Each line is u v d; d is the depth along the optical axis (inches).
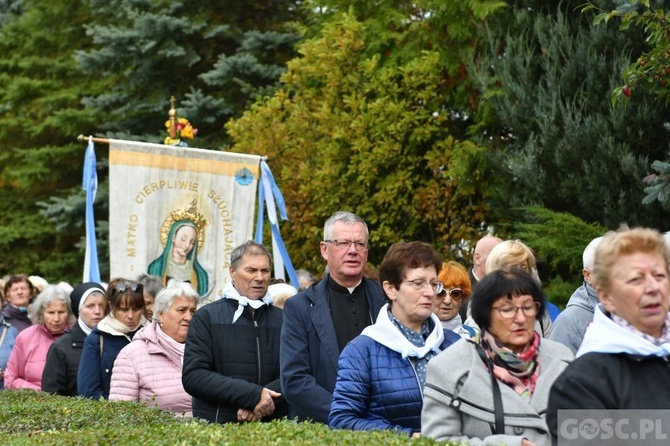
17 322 440.1
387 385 213.9
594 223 471.8
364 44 627.8
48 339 386.6
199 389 268.8
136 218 451.2
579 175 486.6
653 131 465.1
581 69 494.6
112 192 450.0
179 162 457.4
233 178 462.3
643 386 150.9
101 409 269.0
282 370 252.7
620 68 468.4
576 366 153.6
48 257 977.5
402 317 217.6
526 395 184.4
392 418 213.5
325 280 262.1
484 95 534.3
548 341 191.6
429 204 575.5
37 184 985.5
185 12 844.6
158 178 454.3
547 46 512.7
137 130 866.1
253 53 826.2
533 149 500.4
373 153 579.8
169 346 297.1
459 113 607.8
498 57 533.6
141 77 841.5
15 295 441.4
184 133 471.5
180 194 456.4
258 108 650.8
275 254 462.9
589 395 150.6
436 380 186.2
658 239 155.0
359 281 261.9
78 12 977.5
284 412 277.3
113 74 872.3
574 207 502.6
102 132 932.0
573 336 246.1
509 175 533.3
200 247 457.7
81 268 949.2
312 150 624.4
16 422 256.5
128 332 320.5
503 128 565.3
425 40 610.2
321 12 689.6
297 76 645.3
